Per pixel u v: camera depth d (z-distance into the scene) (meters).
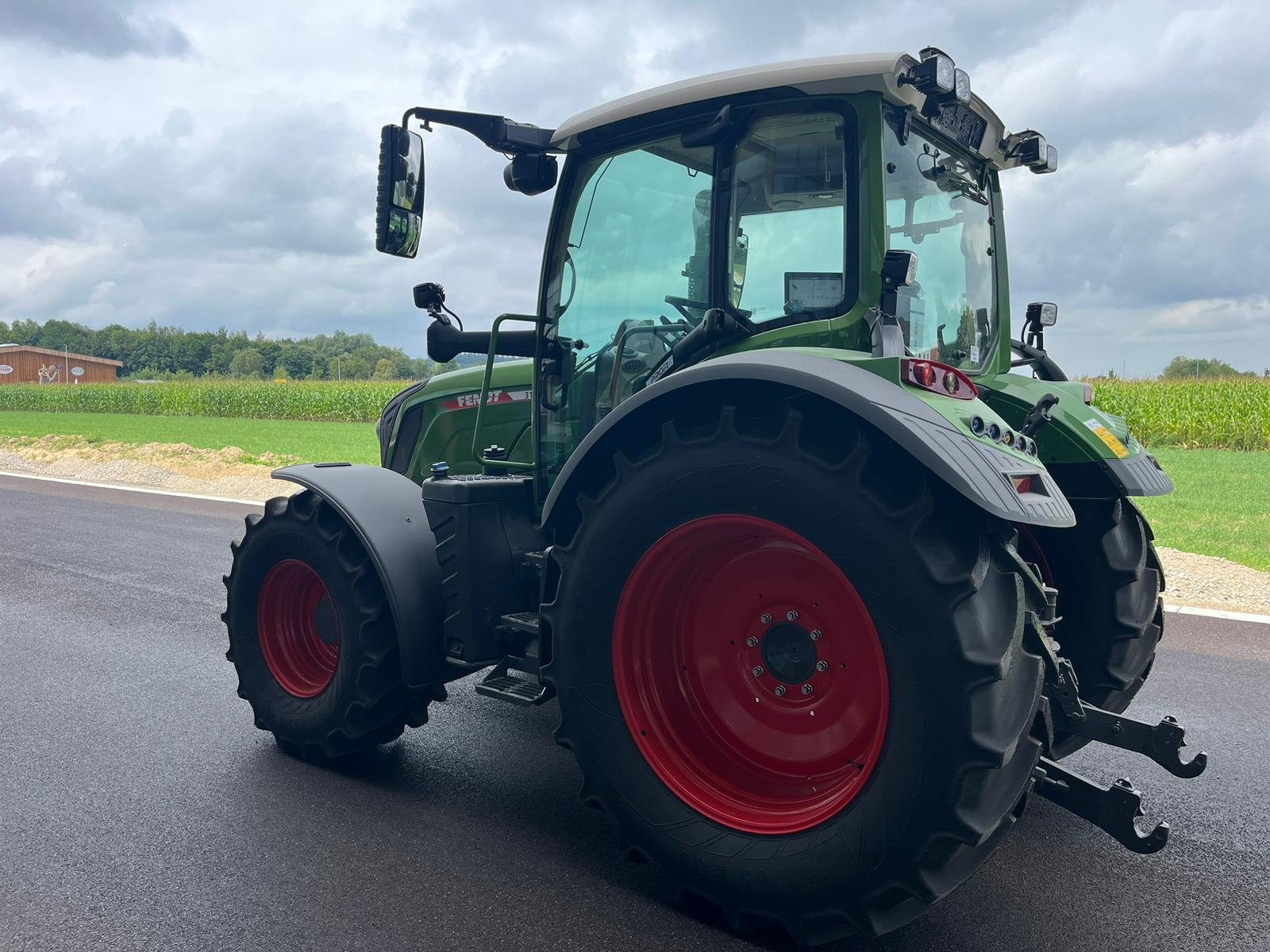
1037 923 2.41
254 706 3.53
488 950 2.21
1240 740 3.69
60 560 7.44
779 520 2.20
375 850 2.73
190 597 6.17
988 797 2.05
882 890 2.10
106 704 4.04
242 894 2.46
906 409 2.11
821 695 2.41
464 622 3.01
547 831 2.88
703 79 2.73
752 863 2.26
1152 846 2.23
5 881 2.53
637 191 2.97
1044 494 2.23
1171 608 5.82
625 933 2.30
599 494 2.52
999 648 2.01
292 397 33.28
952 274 3.05
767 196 2.66
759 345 2.66
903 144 2.64
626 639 2.50
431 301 3.58
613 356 3.07
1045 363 3.68
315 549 3.29
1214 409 19.03
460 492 3.00
